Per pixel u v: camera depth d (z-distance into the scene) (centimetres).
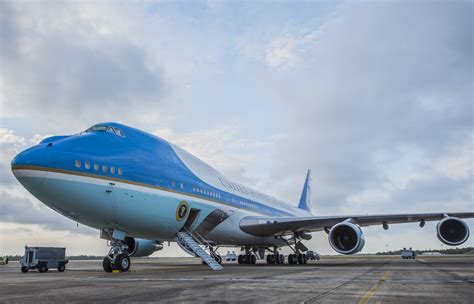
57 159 1305
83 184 1345
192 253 1730
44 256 1883
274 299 653
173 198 1688
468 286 860
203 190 1919
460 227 1859
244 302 620
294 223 2156
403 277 1123
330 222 2111
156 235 1738
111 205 1434
